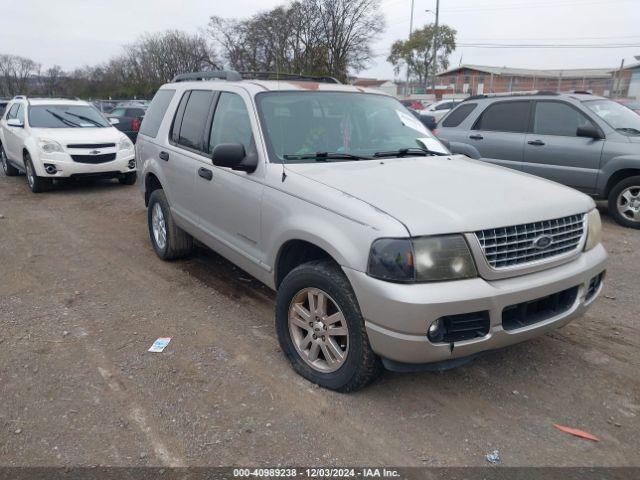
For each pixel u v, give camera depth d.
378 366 3.20
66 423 3.12
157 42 63.00
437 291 2.83
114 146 10.56
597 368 3.77
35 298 4.98
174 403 3.31
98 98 64.44
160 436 3.01
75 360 3.82
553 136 8.10
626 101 28.45
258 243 3.98
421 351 2.88
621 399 3.40
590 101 8.04
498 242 3.02
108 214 8.55
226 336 4.21
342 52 43.44
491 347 3.05
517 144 8.46
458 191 3.33
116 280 5.47
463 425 3.12
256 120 4.09
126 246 6.72
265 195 3.80
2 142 12.52
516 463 2.82
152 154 5.86
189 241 5.88
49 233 7.36
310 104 4.36
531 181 3.74
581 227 3.47
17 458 2.83
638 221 7.48
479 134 8.98
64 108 11.45
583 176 7.80
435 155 4.41
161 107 5.98
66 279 5.50
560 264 3.29
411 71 62.34
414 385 3.53
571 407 3.31
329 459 2.84
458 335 2.95
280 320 3.67
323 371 3.45
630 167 7.31
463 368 3.75
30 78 83.25
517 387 3.53
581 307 3.42
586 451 2.91
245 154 3.94
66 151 10.06
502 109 8.79
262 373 3.65
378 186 3.36
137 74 63.34
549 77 41.56
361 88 4.89
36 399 3.35
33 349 3.98
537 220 3.15
